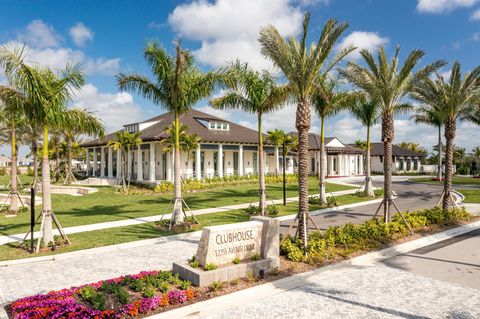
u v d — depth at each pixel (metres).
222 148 38.62
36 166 35.53
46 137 13.69
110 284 8.45
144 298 7.83
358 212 22.05
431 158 89.56
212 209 23.02
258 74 19.56
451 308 7.71
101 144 44.47
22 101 13.23
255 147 42.84
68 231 16.48
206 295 8.38
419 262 11.31
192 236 15.38
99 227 17.45
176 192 17.28
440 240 14.47
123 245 13.63
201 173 39.94
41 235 13.16
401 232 14.85
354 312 7.49
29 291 8.93
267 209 21.25
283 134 40.34
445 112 19.80
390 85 15.84
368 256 11.88
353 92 23.80
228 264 9.60
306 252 11.27
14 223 20.23
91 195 31.81
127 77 16.88
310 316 7.30
